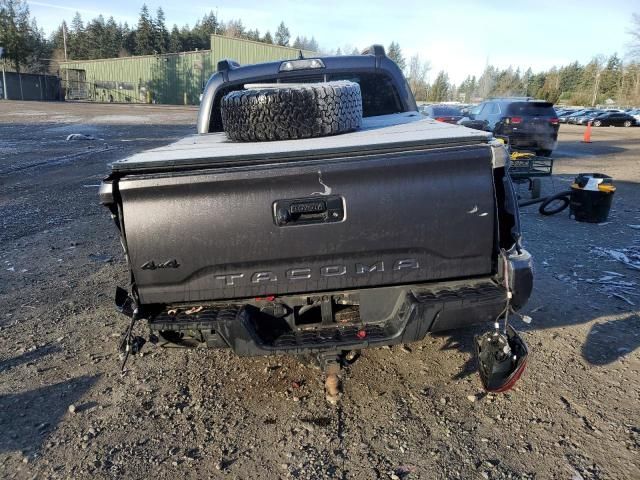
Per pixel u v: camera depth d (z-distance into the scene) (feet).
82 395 11.41
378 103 15.93
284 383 11.65
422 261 9.30
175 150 10.26
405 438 9.66
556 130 50.16
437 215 9.04
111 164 8.73
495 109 53.42
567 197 26.81
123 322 15.16
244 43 201.16
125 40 378.73
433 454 9.21
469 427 9.92
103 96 226.17
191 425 10.26
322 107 10.84
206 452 9.46
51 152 53.98
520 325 14.10
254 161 8.86
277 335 9.59
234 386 11.60
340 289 9.50
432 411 10.44
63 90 207.82
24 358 13.12
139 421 10.43
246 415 10.52
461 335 13.55
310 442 9.63
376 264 9.27
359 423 10.14
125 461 9.29
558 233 23.49
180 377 12.07
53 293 17.46
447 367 12.04
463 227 9.13
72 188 36.06
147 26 360.89
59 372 12.42
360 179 8.86
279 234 8.95
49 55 350.84
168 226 8.86
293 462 9.13
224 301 9.61
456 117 61.72
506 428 9.86
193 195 8.79
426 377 11.67
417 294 9.28
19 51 247.70
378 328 9.52
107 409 10.87
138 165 8.75
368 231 9.02
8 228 25.70
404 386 11.34
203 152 9.48
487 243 9.29
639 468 8.73
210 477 8.84
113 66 229.86
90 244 23.16
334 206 8.90
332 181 8.83
